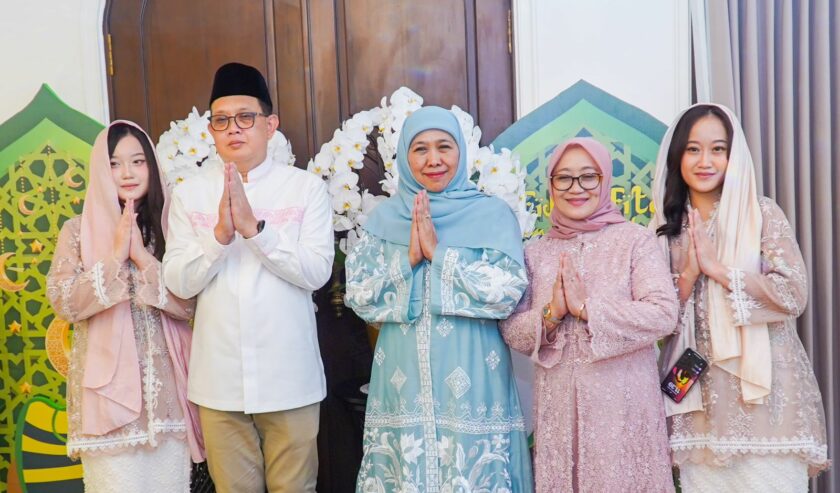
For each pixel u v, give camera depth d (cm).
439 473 172
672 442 176
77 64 241
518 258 179
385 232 187
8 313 237
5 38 240
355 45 250
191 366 186
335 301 239
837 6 221
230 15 250
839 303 225
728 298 172
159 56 250
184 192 192
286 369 182
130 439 182
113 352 183
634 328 162
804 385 174
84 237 188
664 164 190
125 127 194
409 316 175
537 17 237
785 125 219
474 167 215
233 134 186
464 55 248
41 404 235
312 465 189
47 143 235
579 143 179
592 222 180
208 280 180
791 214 219
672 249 186
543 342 172
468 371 174
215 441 183
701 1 226
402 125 204
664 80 233
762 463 170
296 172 196
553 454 169
